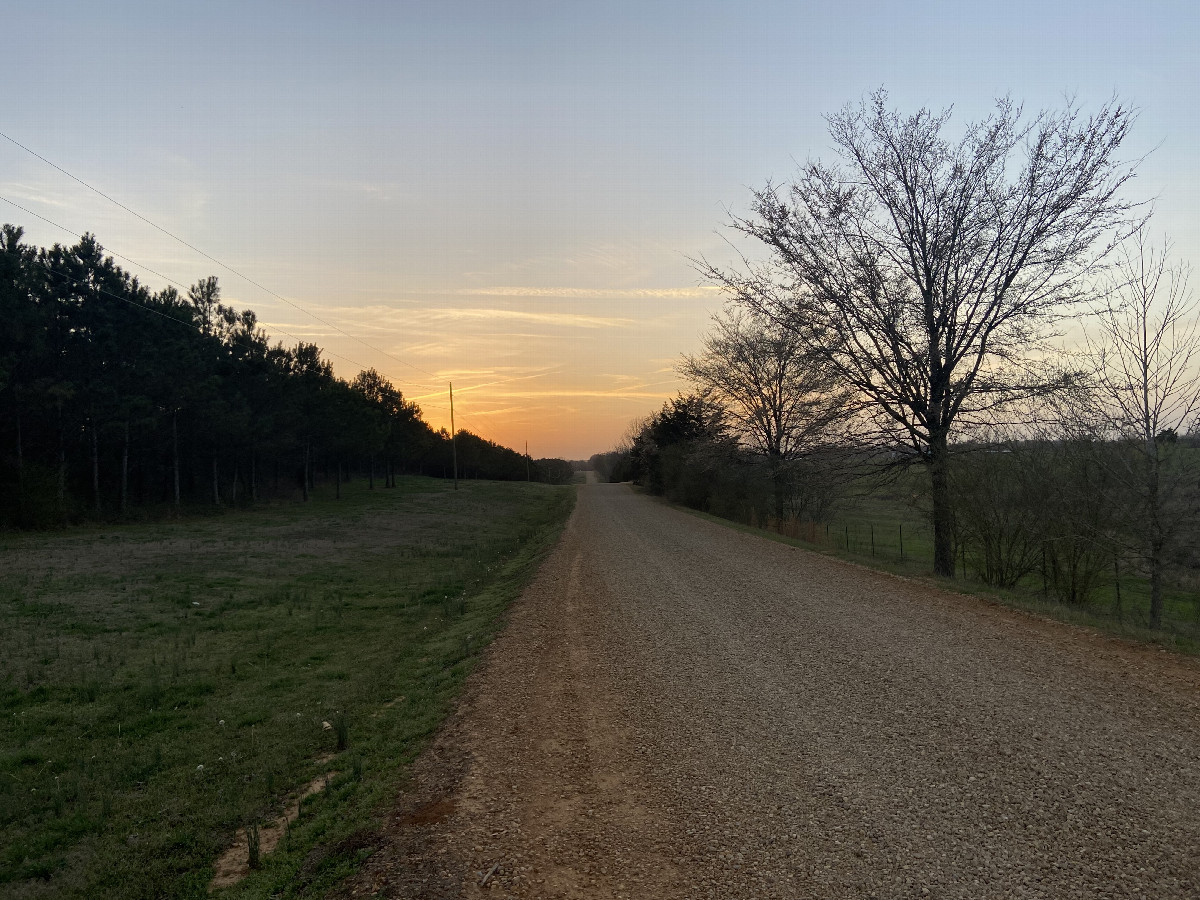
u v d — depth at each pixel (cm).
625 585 1362
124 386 3172
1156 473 1312
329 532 3031
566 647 905
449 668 877
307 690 874
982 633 868
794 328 1614
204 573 1819
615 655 849
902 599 1112
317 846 455
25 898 443
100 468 3709
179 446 3997
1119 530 1413
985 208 1441
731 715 617
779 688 684
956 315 1477
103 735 748
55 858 492
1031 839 386
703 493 4012
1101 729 543
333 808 515
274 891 406
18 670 954
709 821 429
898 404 1566
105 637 1144
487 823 444
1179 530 1287
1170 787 442
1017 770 475
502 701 701
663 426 4853
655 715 631
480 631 1065
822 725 579
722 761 519
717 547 1958
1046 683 662
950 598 1111
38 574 1728
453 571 1928
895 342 1497
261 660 1032
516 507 5050
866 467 1664
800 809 436
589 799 471
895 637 861
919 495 1738
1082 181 1352
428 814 466
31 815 566
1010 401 1454
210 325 4172
